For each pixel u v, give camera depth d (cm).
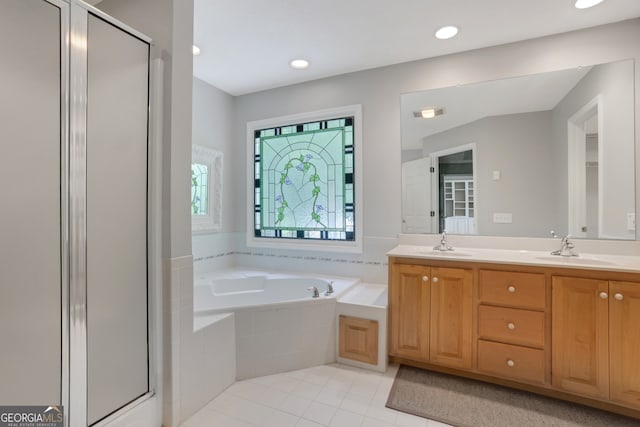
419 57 252
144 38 149
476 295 191
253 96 323
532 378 178
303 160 305
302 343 217
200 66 265
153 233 152
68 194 119
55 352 116
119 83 138
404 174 262
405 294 210
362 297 237
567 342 170
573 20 201
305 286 279
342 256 288
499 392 187
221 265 316
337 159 290
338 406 174
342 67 269
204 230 298
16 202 106
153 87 153
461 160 244
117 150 137
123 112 140
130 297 143
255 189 327
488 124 235
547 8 188
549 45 219
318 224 299
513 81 229
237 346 201
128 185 142
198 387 171
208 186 300
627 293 158
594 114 208
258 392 188
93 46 127
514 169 228
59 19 116
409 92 259
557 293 172
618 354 159
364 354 216
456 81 245
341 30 212
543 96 221
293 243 307
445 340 199
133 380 144
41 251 112
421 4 185
